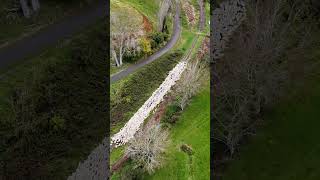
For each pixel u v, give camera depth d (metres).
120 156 38.41
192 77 45.12
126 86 45.03
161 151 38.56
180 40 53.19
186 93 43.81
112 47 47.12
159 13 53.56
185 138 41.09
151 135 38.25
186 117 43.09
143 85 46.31
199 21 57.34
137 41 49.06
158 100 44.78
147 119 42.53
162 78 47.69
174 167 38.19
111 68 46.25
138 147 37.38
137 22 50.84
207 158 39.06
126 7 52.16
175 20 56.22
